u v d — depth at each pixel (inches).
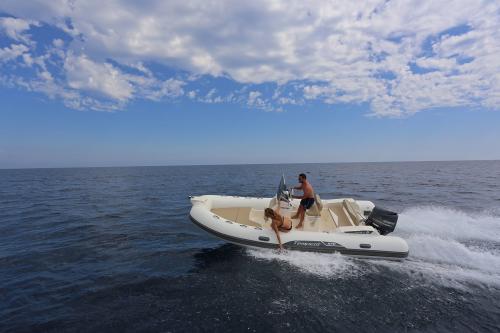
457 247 284.5
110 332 163.6
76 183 1298.0
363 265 243.9
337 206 334.6
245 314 178.1
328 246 252.1
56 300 199.0
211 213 285.9
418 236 315.3
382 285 213.8
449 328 166.6
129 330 164.9
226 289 209.5
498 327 167.5
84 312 183.8
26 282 226.7
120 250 301.7
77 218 463.2
